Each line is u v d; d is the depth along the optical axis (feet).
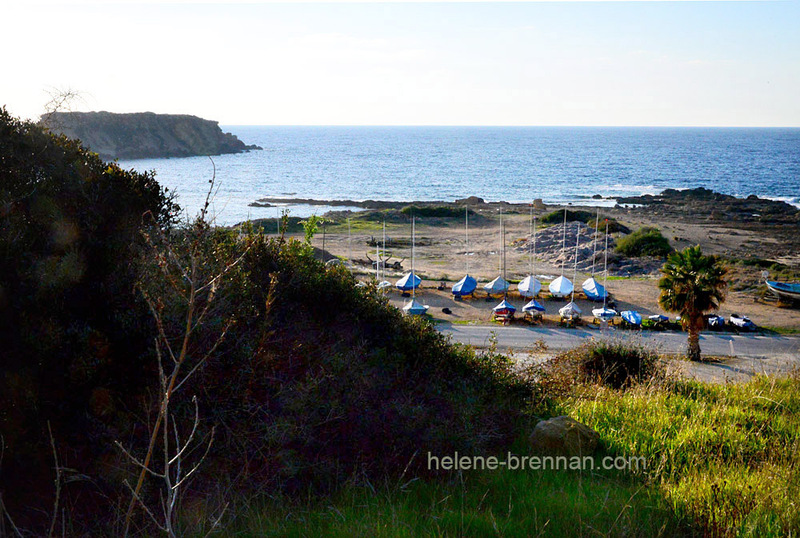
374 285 31.78
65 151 21.91
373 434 19.88
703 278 98.68
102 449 16.39
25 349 16.80
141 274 19.31
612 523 15.16
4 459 15.48
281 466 17.69
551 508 16.34
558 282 156.66
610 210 351.46
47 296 18.22
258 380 19.57
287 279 27.63
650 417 25.52
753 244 241.55
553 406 28.04
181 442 17.24
